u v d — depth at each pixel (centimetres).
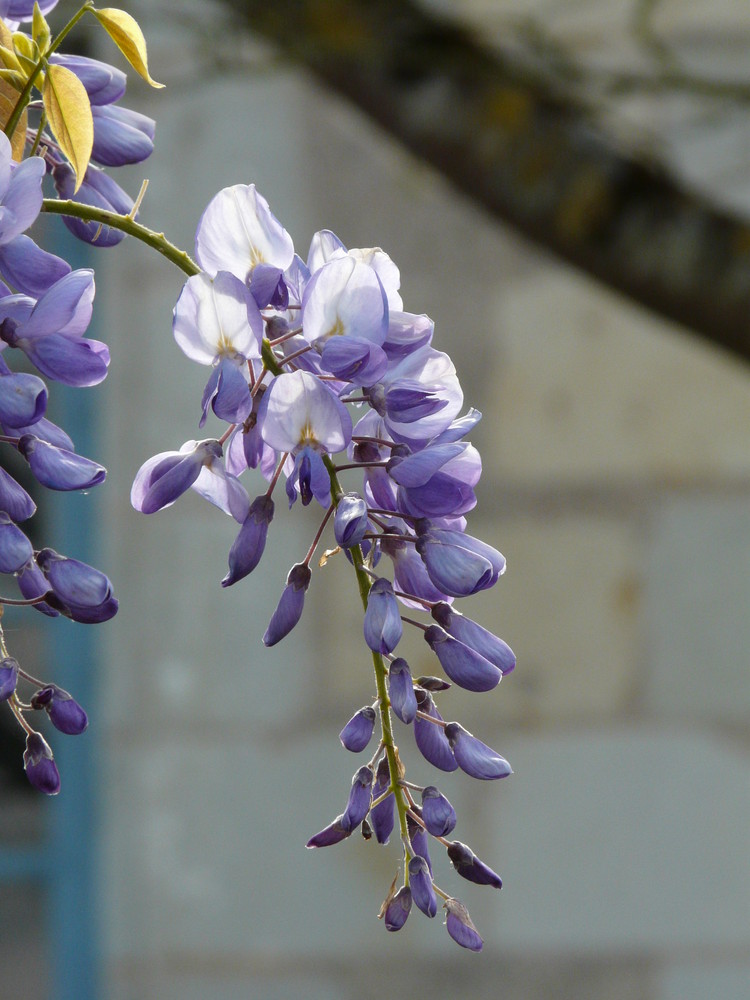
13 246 114
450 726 117
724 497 236
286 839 237
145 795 239
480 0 235
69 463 113
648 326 238
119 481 239
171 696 239
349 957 238
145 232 115
